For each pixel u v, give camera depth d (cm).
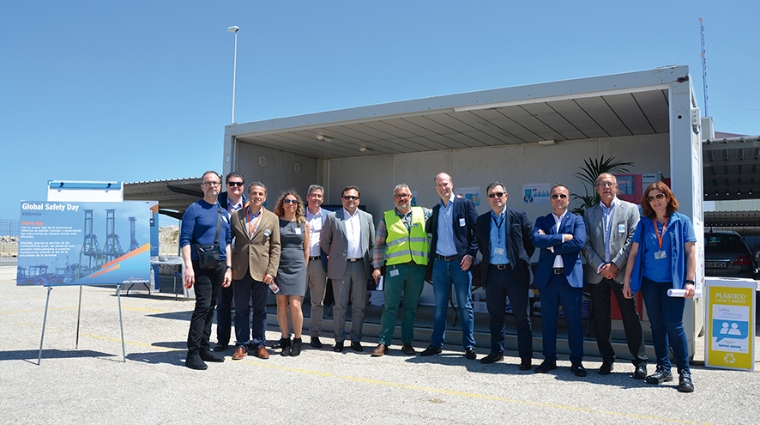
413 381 457
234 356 532
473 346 550
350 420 354
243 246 529
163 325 736
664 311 442
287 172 977
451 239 556
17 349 567
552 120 709
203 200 512
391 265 571
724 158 954
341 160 1069
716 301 515
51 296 1116
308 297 980
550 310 494
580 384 448
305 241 568
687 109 510
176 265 1091
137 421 347
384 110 690
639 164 801
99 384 432
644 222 454
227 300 577
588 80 563
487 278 527
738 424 348
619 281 470
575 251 479
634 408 382
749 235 2117
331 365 514
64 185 605
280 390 423
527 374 484
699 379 466
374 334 688
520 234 512
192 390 419
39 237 502
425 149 954
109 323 750
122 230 529
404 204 572
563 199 493
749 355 499
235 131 823
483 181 920
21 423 339
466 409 379
